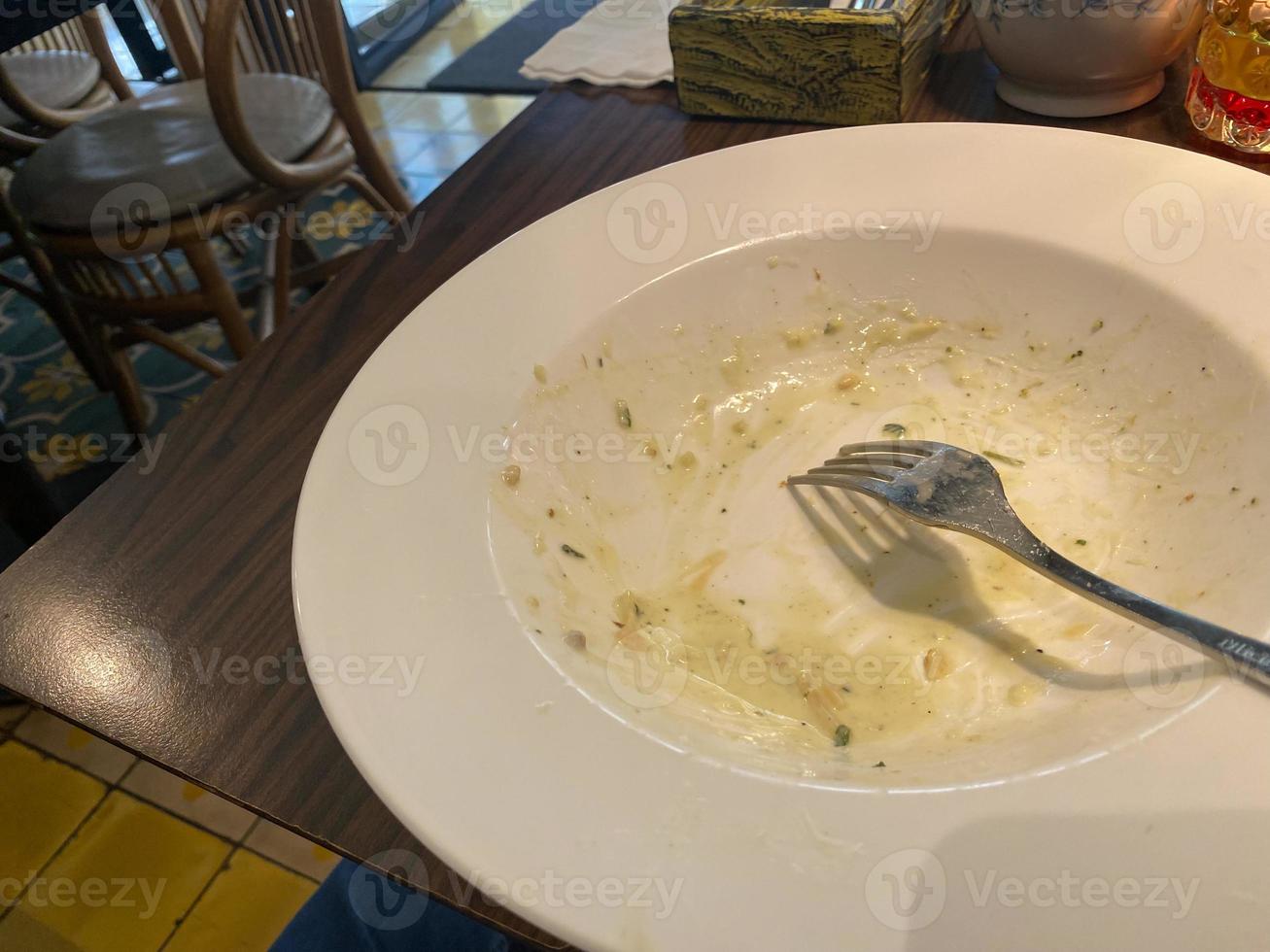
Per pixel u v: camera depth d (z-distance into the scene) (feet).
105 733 1.66
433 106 8.57
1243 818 1.14
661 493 2.14
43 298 5.91
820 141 2.35
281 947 2.68
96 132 4.99
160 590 1.88
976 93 2.85
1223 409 1.79
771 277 2.23
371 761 1.29
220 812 4.42
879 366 2.30
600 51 3.29
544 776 1.29
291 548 1.92
